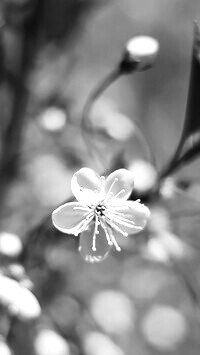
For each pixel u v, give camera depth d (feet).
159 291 1.40
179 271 1.06
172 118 1.73
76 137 1.16
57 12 1.08
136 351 1.36
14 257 0.96
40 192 1.17
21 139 1.11
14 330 1.02
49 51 1.11
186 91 1.76
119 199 0.89
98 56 1.63
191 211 1.04
